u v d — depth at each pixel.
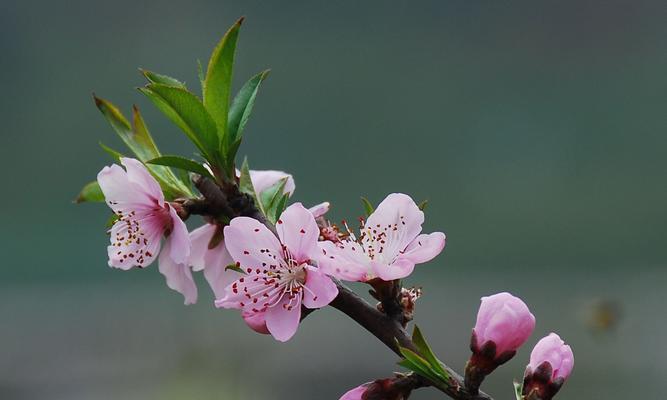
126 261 1.15
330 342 3.91
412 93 12.60
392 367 3.68
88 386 3.91
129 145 1.15
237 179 1.14
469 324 4.14
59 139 11.12
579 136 11.12
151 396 3.76
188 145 8.31
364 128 11.84
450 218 9.18
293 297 1.11
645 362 3.35
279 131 11.59
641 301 3.94
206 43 13.27
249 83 1.15
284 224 1.12
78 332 4.46
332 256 1.11
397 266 1.10
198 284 4.77
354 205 10.57
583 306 2.66
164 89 1.13
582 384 3.29
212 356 3.90
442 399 2.87
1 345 4.26
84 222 8.23
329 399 3.57
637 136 10.86
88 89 12.26
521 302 1.11
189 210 1.14
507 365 3.29
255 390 3.69
